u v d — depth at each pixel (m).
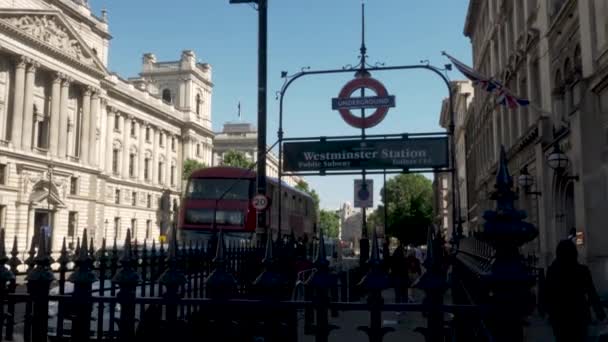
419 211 92.44
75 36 62.12
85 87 65.50
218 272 3.96
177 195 93.81
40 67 57.62
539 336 7.98
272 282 3.96
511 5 29.16
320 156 13.07
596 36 15.96
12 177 52.56
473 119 51.69
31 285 4.43
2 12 51.19
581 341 6.24
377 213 115.81
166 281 4.01
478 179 46.09
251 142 125.50
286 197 27.27
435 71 12.88
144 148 84.50
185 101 96.81
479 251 6.00
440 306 3.43
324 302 3.65
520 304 3.23
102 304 4.60
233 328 4.37
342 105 13.01
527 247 23.55
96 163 68.31
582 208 15.50
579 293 6.29
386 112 12.80
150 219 85.31
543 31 21.86
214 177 23.86
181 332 4.43
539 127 21.42
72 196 61.56
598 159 15.37
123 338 4.14
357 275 16.98
